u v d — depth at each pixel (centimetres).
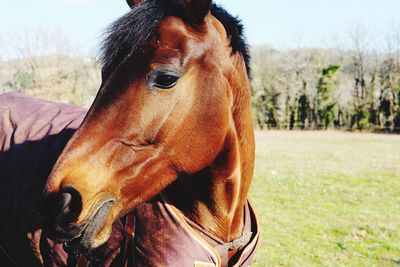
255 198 826
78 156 161
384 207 753
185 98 167
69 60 3177
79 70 3047
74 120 247
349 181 988
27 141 241
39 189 216
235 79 189
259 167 1199
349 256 521
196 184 196
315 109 3219
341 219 678
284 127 3238
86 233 158
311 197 832
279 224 651
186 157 173
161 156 170
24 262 227
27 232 213
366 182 976
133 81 163
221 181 195
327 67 3178
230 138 188
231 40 190
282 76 3244
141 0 195
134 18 165
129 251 191
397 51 2992
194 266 187
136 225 191
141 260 188
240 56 194
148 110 163
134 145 166
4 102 277
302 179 1012
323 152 1575
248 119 202
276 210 733
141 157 167
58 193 154
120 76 164
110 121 164
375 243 568
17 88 3105
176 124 167
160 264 185
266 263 493
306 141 2122
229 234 207
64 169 158
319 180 1001
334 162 1298
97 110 166
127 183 168
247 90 200
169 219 189
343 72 3231
